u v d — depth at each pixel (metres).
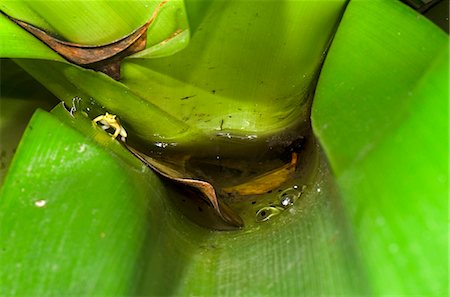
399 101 0.40
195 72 0.48
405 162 0.39
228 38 0.46
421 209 0.38
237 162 0.54
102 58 0.47
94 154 0.45
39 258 0.42
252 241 0.45
